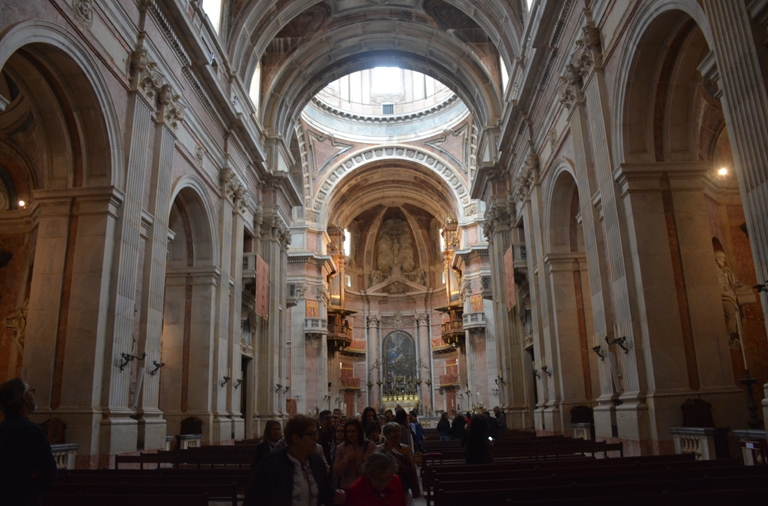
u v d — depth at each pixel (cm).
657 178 1056
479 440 799
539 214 1706
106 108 1064
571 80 1281
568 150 1437
